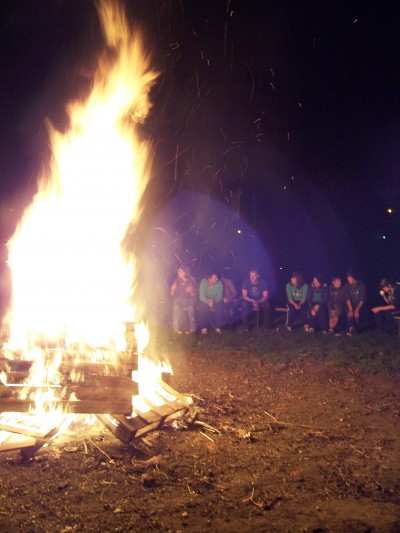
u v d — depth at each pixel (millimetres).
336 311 12578
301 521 4180
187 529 4043
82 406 5434
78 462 5098
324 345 11094
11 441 5340
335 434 6043
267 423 6352
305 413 6785
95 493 4555
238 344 11531
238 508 4367
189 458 5277
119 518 4180
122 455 5266
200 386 8070
